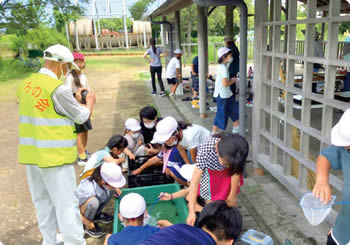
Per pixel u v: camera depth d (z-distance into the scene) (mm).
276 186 4141
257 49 4051
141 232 2291
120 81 14188
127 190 3701
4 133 7121
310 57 3158
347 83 7711
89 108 3047
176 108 8773
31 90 2680
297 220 3385
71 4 19625
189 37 28344
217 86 5406
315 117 6812
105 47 38125
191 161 3930
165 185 3787
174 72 9672
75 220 2945
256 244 2594
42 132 2672
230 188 2928
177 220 3541
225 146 2393
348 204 2000
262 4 3881
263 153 4430
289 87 3557
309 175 3672
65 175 2805
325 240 3035
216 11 34000
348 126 1813
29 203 4172
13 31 17625
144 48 38906
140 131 4707
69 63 2867
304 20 3170
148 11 12383
